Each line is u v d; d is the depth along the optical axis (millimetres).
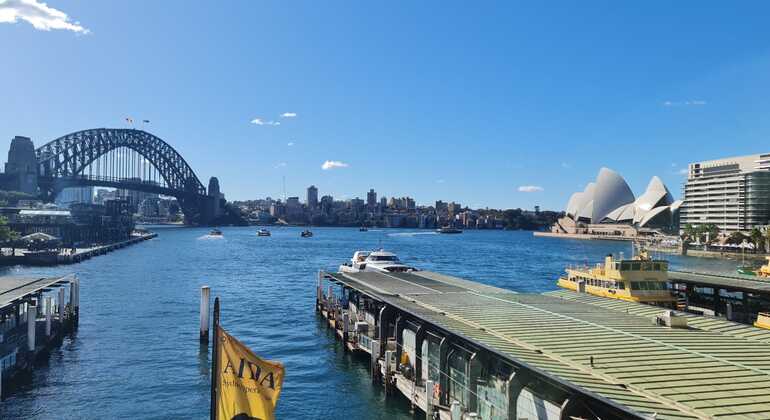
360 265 96062
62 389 48469
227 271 153125
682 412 21000
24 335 57469
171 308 88562
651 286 58094
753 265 186125
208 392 48281
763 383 24109
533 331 34469
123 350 61250
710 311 56188
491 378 33281
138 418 42469
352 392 48062
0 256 157125
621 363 27203
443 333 40469
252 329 74000
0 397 44781
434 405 37312
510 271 165875
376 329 60219
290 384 50469
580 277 72375
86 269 150000
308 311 88375
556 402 27016
